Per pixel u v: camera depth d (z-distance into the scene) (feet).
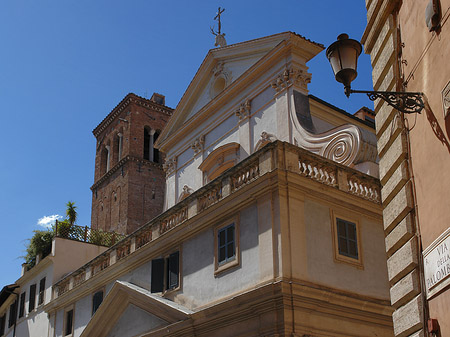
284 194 51.75
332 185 55.83
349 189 57.16
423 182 30.01
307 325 48.08
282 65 77.25
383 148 34.60
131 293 66.59
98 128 184.34
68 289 87.76
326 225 53.83
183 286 60.59
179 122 98.94
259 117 79.46
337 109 79.51
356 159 62.39
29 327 100.27
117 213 157.48
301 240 51.03
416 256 30.14
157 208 157.69
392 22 34.73
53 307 90.02
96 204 171.12
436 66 28.89
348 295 52.42
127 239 73.56
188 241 61.77
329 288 51.39
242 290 52.44
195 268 59.52
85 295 81.56
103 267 78.54
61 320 87.25
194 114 92.68
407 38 32.71
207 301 56.44
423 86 30.35
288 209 51.34
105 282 76.48
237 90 84.17
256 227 52.90
